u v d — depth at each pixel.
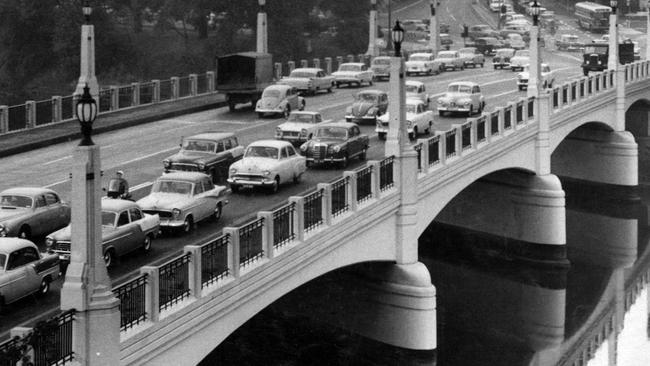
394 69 35.59
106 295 20.67
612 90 68.88
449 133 41.75
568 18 167.62
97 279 20.64
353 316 38.25
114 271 28.00
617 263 58.72
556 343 45.16
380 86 81.50
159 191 33.75
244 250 26.89
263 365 37.25
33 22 91.56
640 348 45.22
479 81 82.25
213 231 33.16
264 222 27.23
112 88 63.84
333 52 113.94
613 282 55.06
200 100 70.00
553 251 54.59
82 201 20.36
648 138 89.50
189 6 106.50
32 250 25.95
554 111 55.97
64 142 53.38
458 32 145.00
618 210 71.00
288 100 62.56
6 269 24.89
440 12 168.50
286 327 40.09
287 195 38.44
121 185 34.72
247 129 56.50
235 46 102.81
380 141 51.16
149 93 68.25
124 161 46.53
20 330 19.69
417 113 51.34
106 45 93.50
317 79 73.50
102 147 50.72
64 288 20.39
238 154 43.31
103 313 20.55
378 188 34.38
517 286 52.81
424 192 38.56
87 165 20.28
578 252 60.50
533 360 42.91
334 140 44.12
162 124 59.81
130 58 96.50
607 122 69.56
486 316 47.66
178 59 101.81
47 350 19.66
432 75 88.62
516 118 50.50
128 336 21.67
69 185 40.94
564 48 124.12
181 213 32.50
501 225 56.06
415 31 138.12
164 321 22.89
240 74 64.94
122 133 56.06
